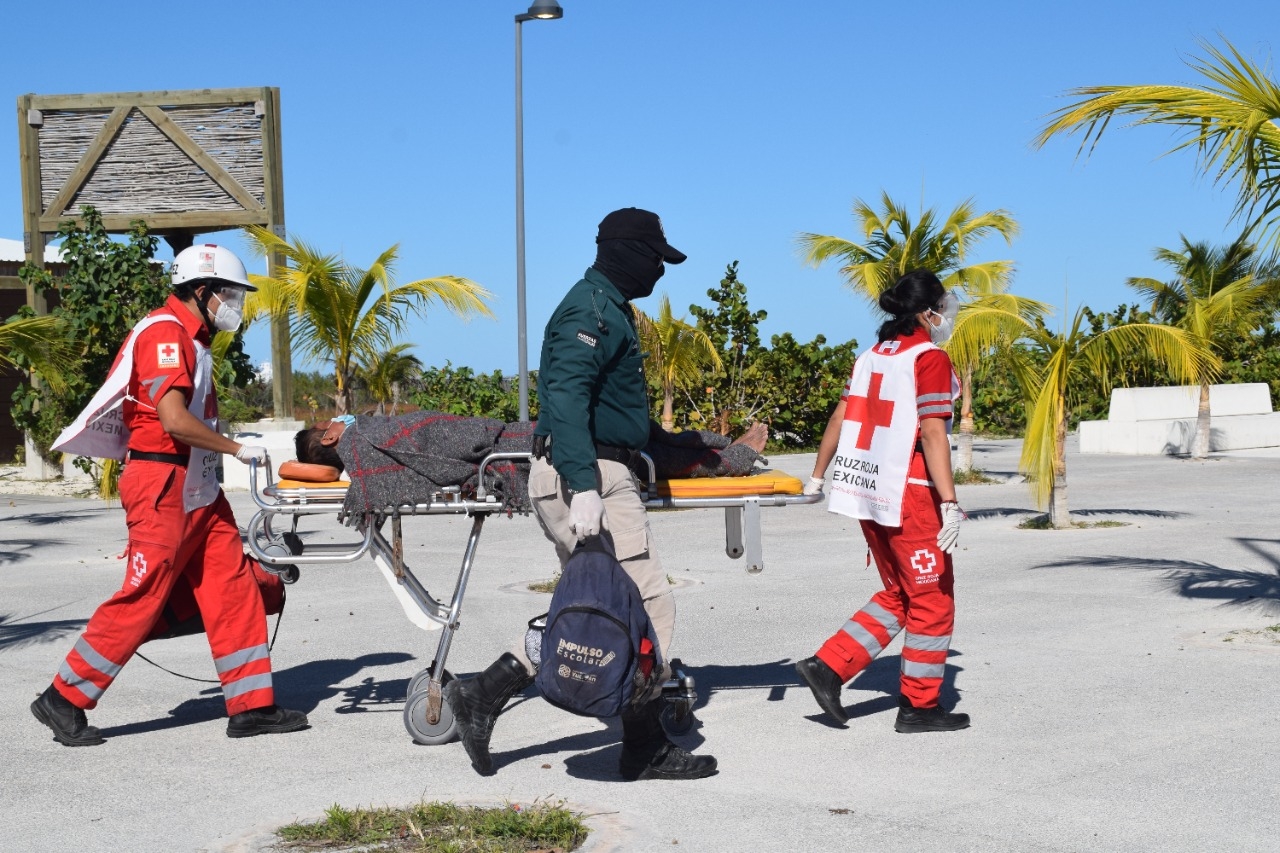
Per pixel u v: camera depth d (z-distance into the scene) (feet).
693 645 26.96
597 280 16.96
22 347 53.21
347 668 25.34
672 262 17.15
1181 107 25.98
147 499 19.44
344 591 36.17
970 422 75.10
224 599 20.01
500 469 18.61
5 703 22.44
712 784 16.93
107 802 16.63
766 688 22.71
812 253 70.69
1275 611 29.32
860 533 49.19
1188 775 16.87
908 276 19.67
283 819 15.78
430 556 43.70
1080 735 18.98
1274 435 106.73
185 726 20.79
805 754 18.33
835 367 106.83
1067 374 49.78
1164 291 92.73
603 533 17.10
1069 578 35.94
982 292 67.56
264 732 20.12
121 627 19.51
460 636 28.60
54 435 75.41
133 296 66.33
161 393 19.10
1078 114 26.37
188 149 77.00
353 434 19.03
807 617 30.22
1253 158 26.00
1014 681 22.72
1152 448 99.35
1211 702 20.84
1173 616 29.19
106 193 78.13
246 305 57.00
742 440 20.16
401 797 16.65
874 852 14.19
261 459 19.53
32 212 78.54
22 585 38.55
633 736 17.08
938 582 19.11
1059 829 14.85
